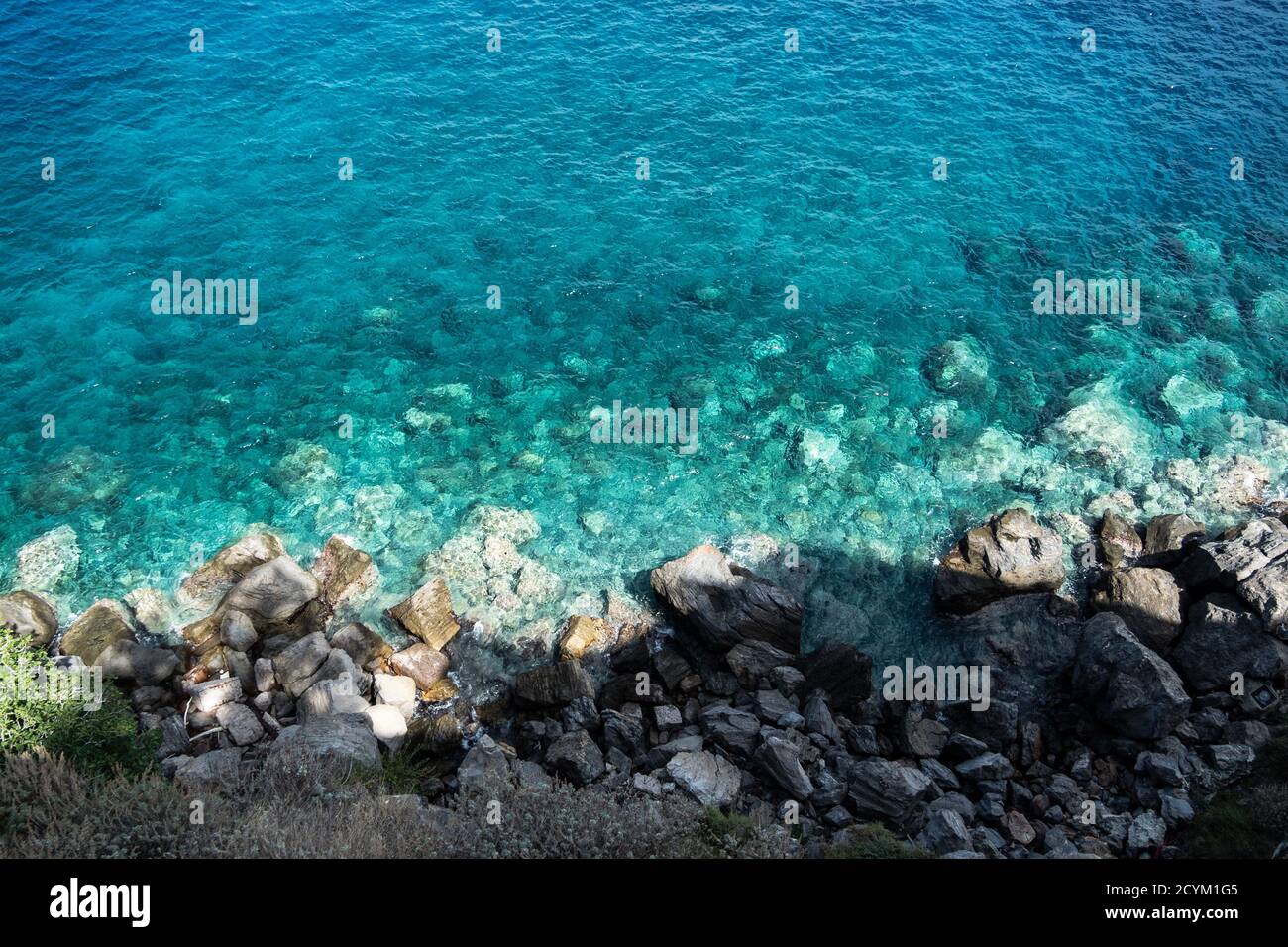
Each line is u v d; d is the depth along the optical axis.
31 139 44.50
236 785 22.73
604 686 27.31
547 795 22.06
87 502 32.28
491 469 34.38
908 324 40.06
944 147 47.66
